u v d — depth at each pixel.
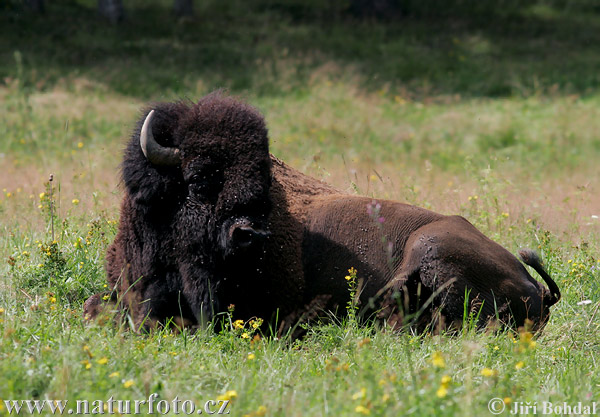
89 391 14.36
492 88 89.44
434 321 21.83
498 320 21.00
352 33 109.75
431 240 21.77
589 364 19.28
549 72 95.00
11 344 16.56
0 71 81.44
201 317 21.48
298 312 22.81
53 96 74.31
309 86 85.19
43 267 23.70
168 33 104.50
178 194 21.14
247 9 120.94
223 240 20.45
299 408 14.11
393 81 90.06
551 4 126.75
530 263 22.61
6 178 44.88
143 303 21.75
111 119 68.56
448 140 68.94
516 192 40.00
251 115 21.11
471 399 14.48
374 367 16.64
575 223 33.09
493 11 122.25
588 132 71.06
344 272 22.64
